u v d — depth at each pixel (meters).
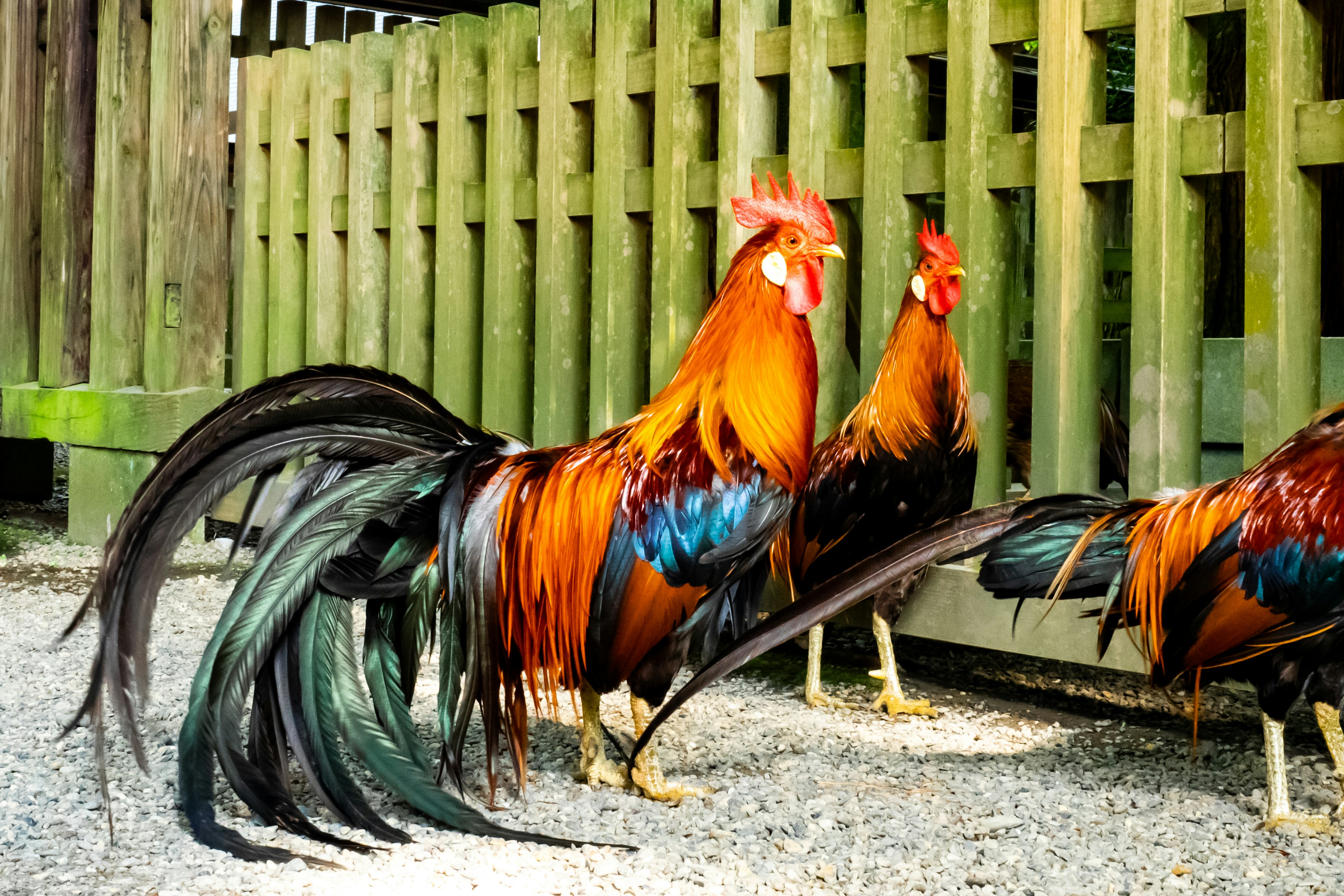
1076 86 4.42
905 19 4.80
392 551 3.43
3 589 6.61
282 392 3.52
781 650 5.86
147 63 7.94
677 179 5.39
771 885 2.93
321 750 3.29
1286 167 3.97
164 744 4.01
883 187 4.86
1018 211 9.24
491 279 6.17
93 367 7.98
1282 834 3.31
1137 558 3.53
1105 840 3.27
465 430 3.77
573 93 5.85
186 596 6.40
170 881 2.92
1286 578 3.15
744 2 5.17
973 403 4.73
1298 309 4.06
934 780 3.80
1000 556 3.62
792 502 3.49
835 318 5.09
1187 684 3.66
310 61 7.20
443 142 6.38
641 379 5.77
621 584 3.38
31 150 8.48
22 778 3.65
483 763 3.96
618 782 3.71
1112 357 7.30
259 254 7.47
